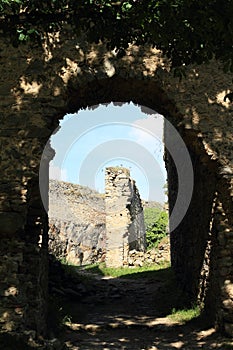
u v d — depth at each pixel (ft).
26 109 25.68
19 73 26.07
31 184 25.00
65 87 25.98
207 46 17.35
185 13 15.97
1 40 26.32
